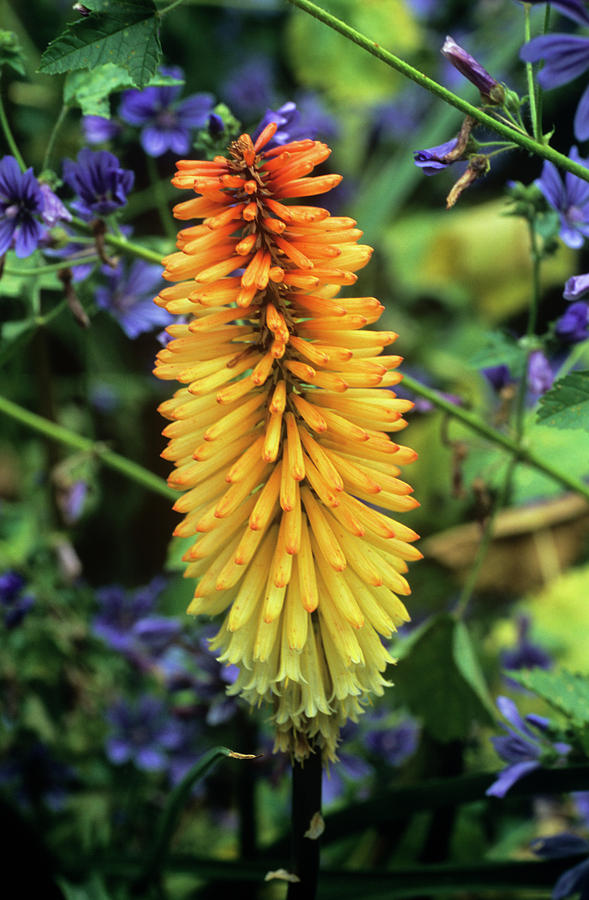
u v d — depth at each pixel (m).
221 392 0.87
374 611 0.89
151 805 1.20
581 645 1.31
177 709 1.16
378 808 1.00
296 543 0.87
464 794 0.99
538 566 1.34
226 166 0.87
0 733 1.17
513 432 1.11
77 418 1.44
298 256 0.86
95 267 1.06
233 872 1.04
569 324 1.06
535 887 1.00
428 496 1.42
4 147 1.15
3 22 1.34
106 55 0.92
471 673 1.08
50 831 1.17
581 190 1.03
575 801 1.15
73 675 1.17
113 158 1.02
